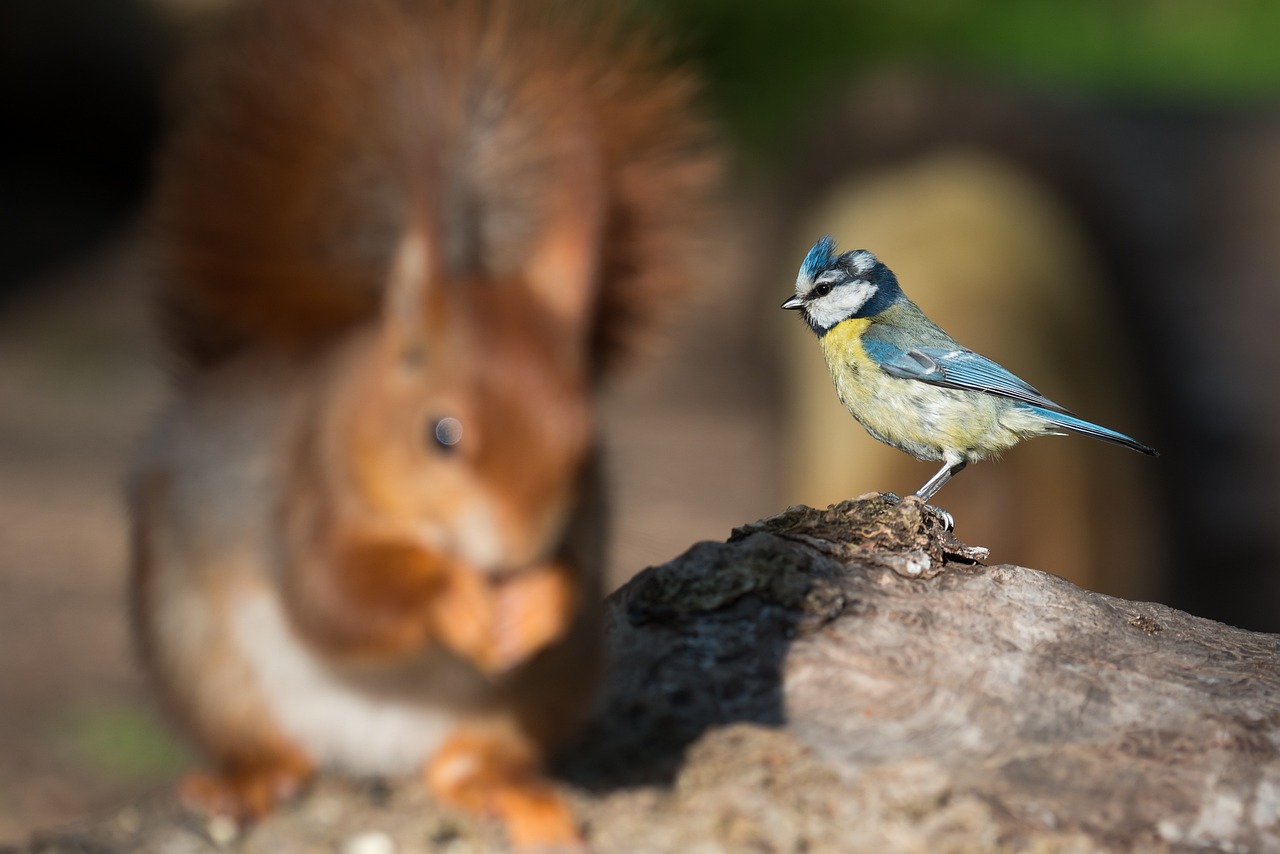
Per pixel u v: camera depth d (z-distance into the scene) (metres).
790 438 6.36
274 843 4.84
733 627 4.90
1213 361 6.43
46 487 6.85
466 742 4.84
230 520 4.83
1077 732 4.88
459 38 4.83
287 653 4.83
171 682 4.84
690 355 8.52
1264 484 5.82
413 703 4.84
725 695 4.88
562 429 4.21
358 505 4.43
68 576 5.95
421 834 4.84
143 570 4.84
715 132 4.84
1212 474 5.98
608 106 4.83
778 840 4.84
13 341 8.89
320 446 4.52
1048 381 5.65
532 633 4.37
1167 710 4.88
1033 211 6.39
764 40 8.72
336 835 4.84
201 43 4.84
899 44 8.87
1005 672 4.89
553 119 4.80
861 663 4.89
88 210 10.62
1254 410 6.11
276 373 4.84
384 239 4.83
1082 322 5.94
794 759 4.86
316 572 4.50
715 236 4.84
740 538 4.93
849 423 5.57
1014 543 5.45
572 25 4.83
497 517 4.20
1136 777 4.86
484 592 4.38
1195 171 7.22
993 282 5.80
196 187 4.84
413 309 4.36
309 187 4.83
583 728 4.87
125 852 4.84
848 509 4.94
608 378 4.84
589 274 4.38
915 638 4.90
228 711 4.84
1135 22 9.45
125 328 9.08
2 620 5.56
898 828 4.85
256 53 4.84
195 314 4.85
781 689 4.89
